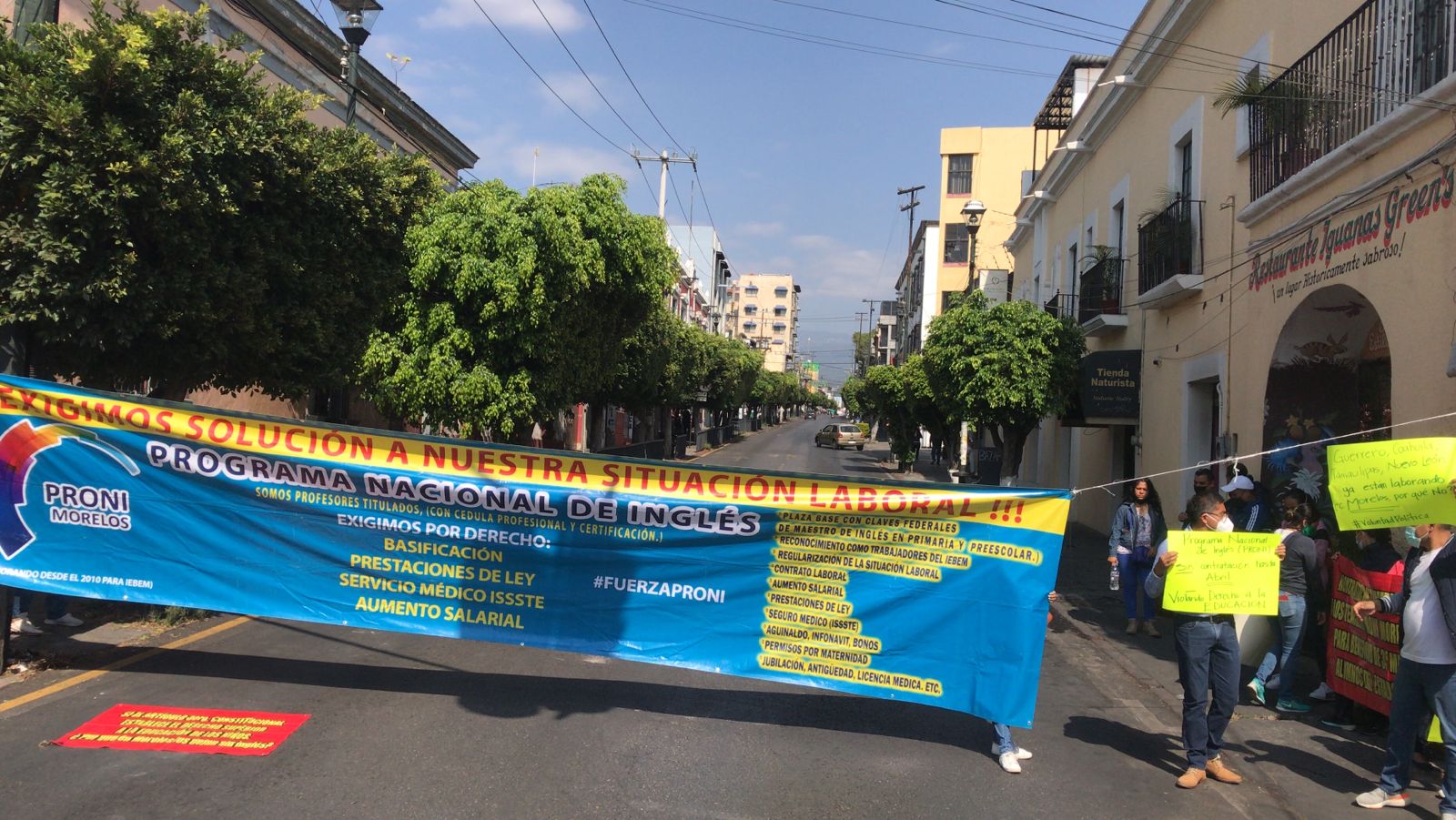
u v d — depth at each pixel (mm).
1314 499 9156
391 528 6309
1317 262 8742
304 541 6387
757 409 83250
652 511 6055
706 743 5680
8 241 6125
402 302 13492
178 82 7078
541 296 13148
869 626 5805
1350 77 8516
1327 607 7156
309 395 18422
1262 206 9773
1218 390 12094
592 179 14383
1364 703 6195
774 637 5938
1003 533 5617
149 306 6797
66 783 4703
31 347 7066
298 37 16953
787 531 5910
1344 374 9531
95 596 6496
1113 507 17734
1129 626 9758
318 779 4855
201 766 4980
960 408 15586
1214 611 5246
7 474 6488
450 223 13188
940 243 49062
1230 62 11602
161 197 6562
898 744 5852
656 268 15703
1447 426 6676
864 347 115375
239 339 8008
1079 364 15367
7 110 6062
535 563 6188
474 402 13484
